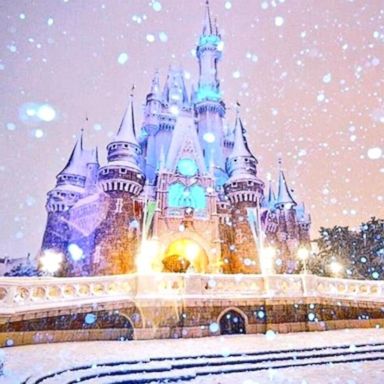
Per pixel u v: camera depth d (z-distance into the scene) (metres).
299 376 7.82
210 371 8.16
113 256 40.09
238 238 46.03
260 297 14.47
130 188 43.78
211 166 47.09
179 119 50.16
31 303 11.16
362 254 40.12
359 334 13.32
